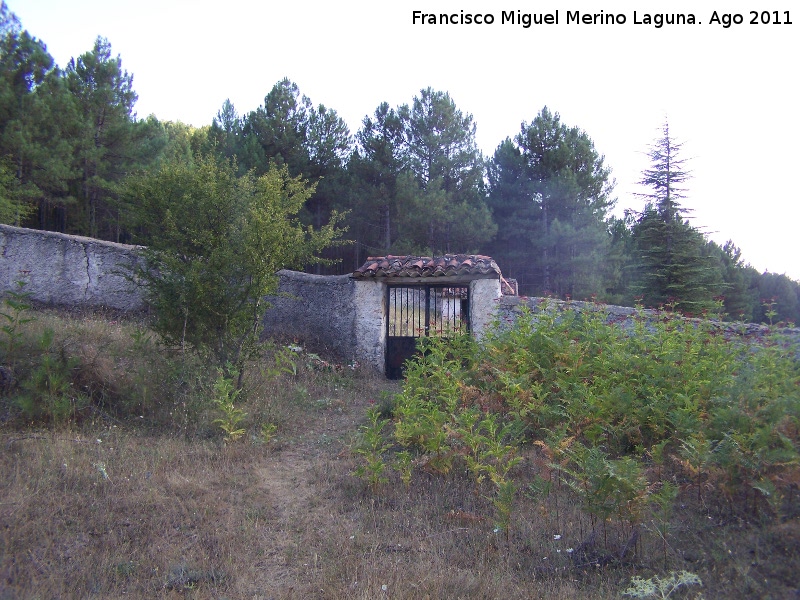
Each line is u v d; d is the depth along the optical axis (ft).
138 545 14.89
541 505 16.29
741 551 13.57
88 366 24.18
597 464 14.75
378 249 77.30
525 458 19.70
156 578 13.60
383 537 15.56
